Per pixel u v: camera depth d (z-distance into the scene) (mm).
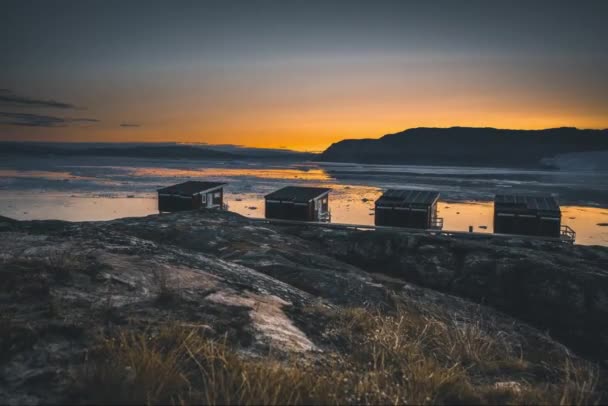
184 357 5004
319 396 4309
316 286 16016
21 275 7598
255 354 5871
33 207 131500
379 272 26203
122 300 7289
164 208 57688
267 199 54562
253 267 18234
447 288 24031
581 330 20406
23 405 3854
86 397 4008
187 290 8484
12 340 4977
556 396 5273
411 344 7078
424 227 49188
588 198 197250
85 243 11656
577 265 25094
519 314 21844
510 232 47781
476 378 6660
